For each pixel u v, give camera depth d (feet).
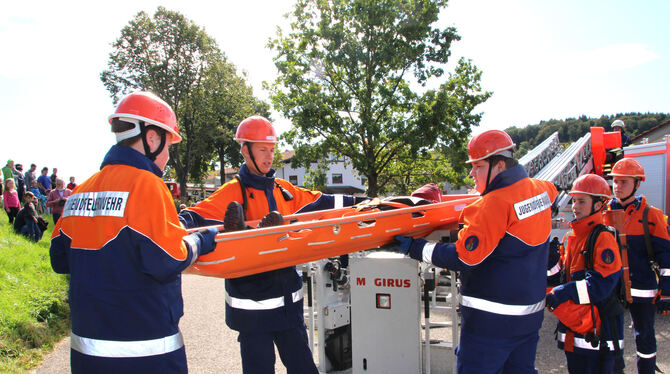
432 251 8.07
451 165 52.65
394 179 57.62
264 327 8.93
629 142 27.81
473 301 7.77
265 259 7.20
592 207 9.36
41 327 16.58
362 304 11.59
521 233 7.45
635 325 11.76
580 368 9.29
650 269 11.55
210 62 114.93
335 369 13.51
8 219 38.37
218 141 132.98
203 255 6.47
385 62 48.11
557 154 30.60
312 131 50.93
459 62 50.96
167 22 110.63
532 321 7.66
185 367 6.26
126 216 5.58
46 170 54.08
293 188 10.85
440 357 12.37
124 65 110.01
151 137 6.20
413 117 49.19
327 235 7.98
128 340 5.67
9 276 19.83
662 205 25.49
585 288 8.57
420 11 48.57
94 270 5.68
